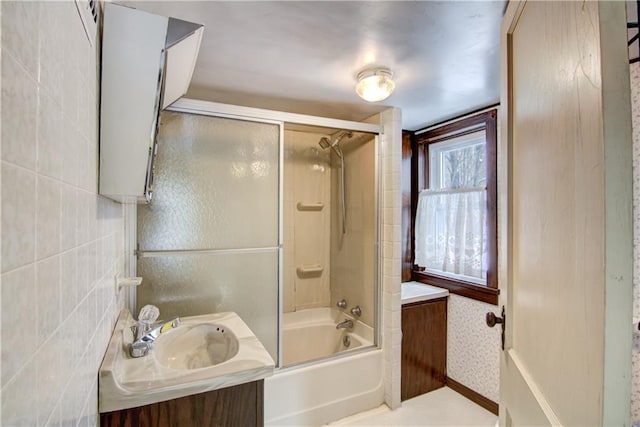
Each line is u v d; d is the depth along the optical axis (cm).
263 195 199
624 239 44
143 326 128
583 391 52
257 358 125
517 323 91
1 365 35
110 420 96
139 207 173
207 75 181
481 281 238
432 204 278
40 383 46
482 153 242
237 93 208
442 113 246
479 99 217
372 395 227
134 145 92
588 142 50
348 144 273
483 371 230
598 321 47
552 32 66
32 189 43
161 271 177
